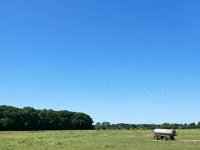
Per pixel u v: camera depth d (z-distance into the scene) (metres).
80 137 84.06
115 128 190.62
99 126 199.75
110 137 83.75
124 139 75.44
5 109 183.75
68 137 83.88
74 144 60.09
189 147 54.25
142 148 52.66
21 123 184.62
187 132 109.38
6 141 66.50
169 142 65.62
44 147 54.03
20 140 69.25
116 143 62.53
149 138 79.31
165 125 178.75
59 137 83.62
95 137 83.94
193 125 181.62
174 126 178.75
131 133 106.25
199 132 109.19
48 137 83.50
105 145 57.56
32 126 190.00
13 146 55.44
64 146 56.09
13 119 181.50
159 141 68.75
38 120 192.88
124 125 192.50
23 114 186.38
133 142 65.38
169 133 74.25
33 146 55.78
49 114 199.38
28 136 88.50
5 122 177.50
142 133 105.88
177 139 76.19
